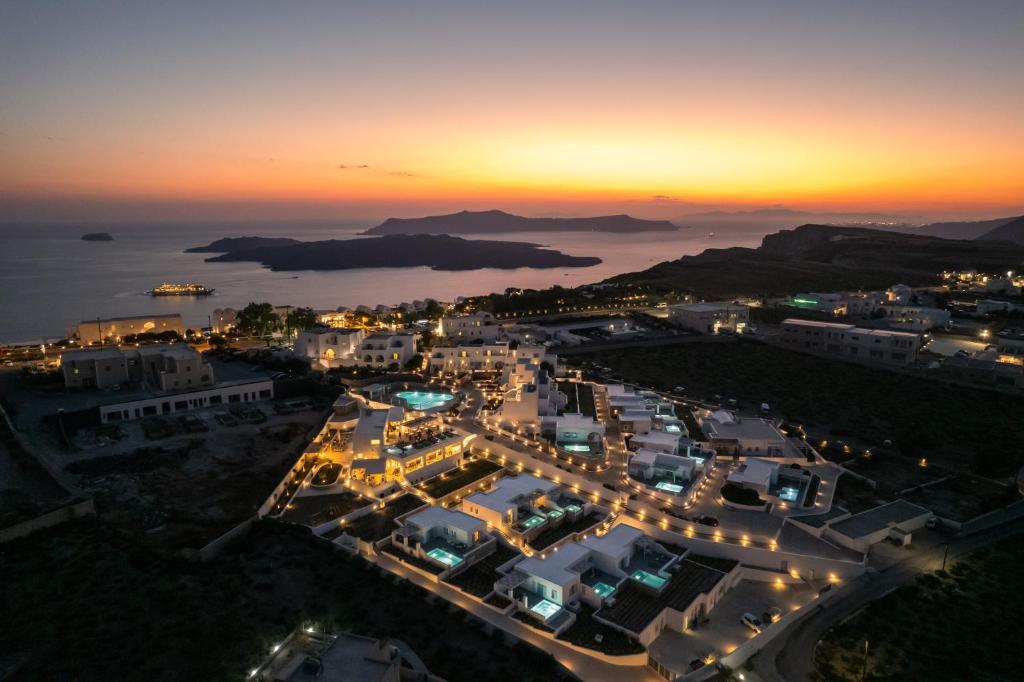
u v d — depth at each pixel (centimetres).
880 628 6669
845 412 12812
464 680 5603
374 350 15288
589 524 8519
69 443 10300
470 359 15388
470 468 10369
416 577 7256
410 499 9119
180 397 12281
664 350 17838
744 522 8525
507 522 8200
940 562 7862
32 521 7481
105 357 12888
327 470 10138
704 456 10206
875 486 9588
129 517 8281
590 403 13025
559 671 5856
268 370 14675
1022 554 7981
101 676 5278
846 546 8038
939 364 15162
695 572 7494
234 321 18988
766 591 7531
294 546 7856
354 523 8400
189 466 9988
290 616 6353
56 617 5978
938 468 10212
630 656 6100
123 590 6500
